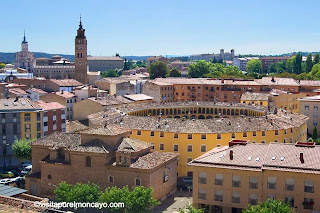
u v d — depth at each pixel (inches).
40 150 4980.3
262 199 3732.8
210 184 3905.0
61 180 4744.1
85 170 4616.1
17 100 6707.7
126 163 4441.4
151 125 5846.5
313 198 3572.8
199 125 5713.6
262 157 3885.3
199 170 3927.2
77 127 7327.8
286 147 3998.5
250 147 4133.9
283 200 3666.3
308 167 3607.3
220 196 3885.3
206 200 3929.6
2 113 6289.4
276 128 5816.9
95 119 6515.8
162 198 4660.4
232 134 5620.1
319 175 3531.0
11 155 6378.0
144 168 4325.8
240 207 3816.4
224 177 3850.9
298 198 3619.6
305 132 6875.0
